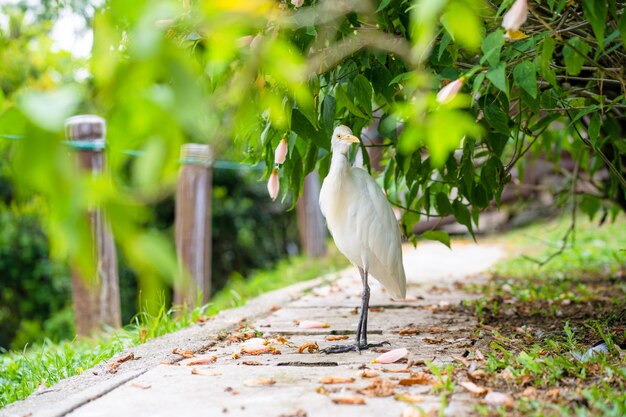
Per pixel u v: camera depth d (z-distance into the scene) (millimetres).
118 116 1304
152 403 3391
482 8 3396
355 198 4730
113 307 7031
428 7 1577
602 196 7789
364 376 3846
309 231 13383
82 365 5094
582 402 3236
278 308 7043
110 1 1294
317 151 4695
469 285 8570
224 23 1505
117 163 1358
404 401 3301
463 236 17016
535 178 12336
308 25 3361
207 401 3396
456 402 3258
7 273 13852
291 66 1694
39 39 11062
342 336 5199
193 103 1241
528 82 3264
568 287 8047
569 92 4648
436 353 4484
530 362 3791
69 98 1176
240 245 18312
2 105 1343
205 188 8047
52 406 3391
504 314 6223
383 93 4188
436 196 5223
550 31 3178
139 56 1252
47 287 14055
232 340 5309
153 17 1287
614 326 5336
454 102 2562
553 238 13719
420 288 8461
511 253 12594
